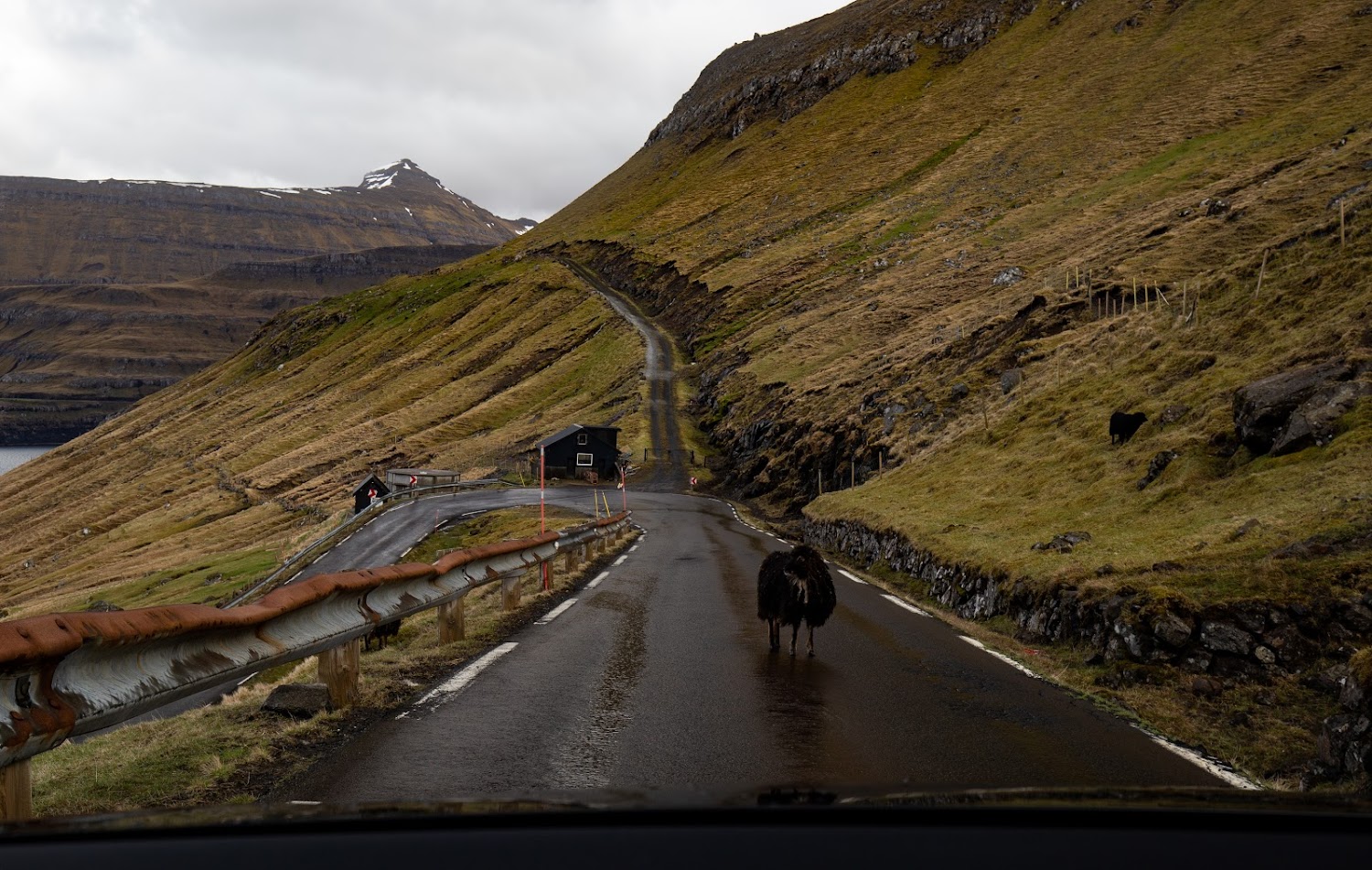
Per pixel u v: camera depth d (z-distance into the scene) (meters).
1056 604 11.59
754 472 60.50
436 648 9.48
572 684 7.61
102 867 1.21
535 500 59.84
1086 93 141.38
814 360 73.62
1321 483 13.08
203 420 173.00
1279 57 108.94
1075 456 22.39
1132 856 1.16
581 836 1.29
